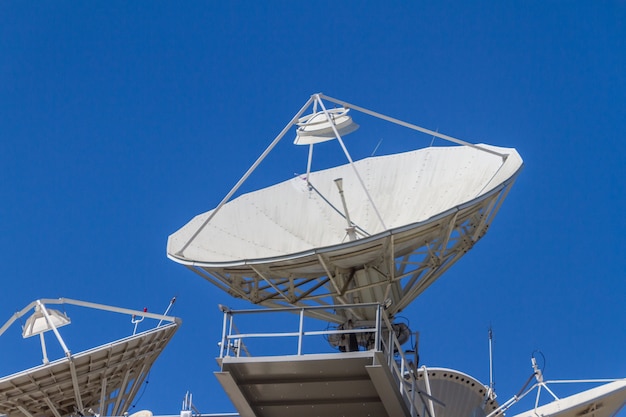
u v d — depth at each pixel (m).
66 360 43.44
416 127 38.56
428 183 41.34
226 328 28.34
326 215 42.03
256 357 27.56
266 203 42.66
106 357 44.62
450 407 43.00
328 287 37.44
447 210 34.00
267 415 29.28
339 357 27.17
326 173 43.94
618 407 36.38
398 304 37.34
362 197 42.38
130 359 45.72
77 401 44.25
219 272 36.91
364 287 36.38
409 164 42.78
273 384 28.30
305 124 40.62
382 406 28.61
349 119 40.03
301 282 37.38
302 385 28.25
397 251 36.03
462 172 40.47
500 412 39.41
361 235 40.41
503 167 37.75
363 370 27.56
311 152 40.28
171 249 38.38
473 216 36.50
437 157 42.22
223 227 41.09
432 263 36.88
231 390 28.09
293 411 29.14
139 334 45.22
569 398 35.97
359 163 43.91
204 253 39.06
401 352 29.38
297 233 41.47
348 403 28.72
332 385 28.19
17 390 43.75
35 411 45.00
